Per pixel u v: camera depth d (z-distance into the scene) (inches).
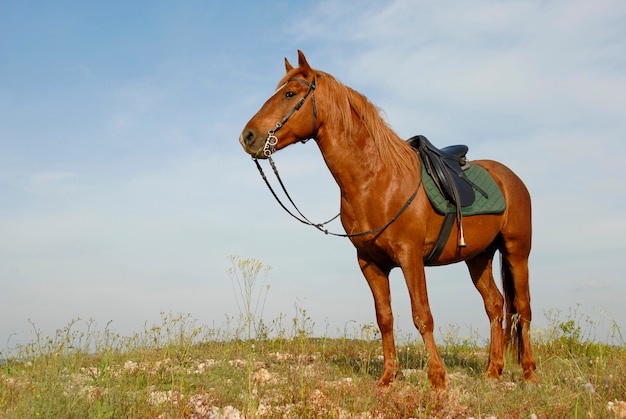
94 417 150.2
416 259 196.2
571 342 301.1
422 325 189.5
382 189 197.3
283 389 178.9
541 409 158.9
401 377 209.5
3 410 154.6
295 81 201.5
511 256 241.9
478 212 217.0
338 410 155.3
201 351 291.9
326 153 201.9
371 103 206.8
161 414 158.6
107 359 218.2
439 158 215.5
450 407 160.1
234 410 158.7
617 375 197.2
